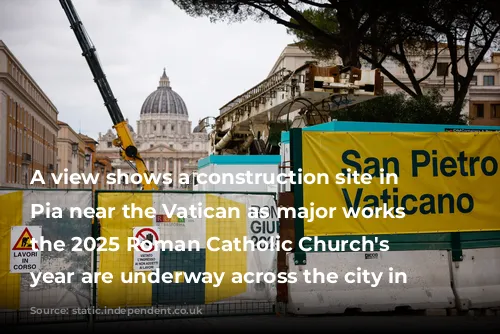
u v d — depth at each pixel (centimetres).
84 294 991
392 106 2880
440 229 1130
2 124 6162
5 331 945
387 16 2200
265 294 1059
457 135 1149
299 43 3117
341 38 2227
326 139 1097
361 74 1582
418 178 1127
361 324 999
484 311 1127
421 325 997
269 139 1877
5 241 971
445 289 1112
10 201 974
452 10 2131
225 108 2316
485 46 2517
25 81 7419
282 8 2264
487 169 1161
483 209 1154
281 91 1745
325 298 1065
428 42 2697
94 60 2072
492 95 6091
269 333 928
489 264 1146
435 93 3027
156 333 930
